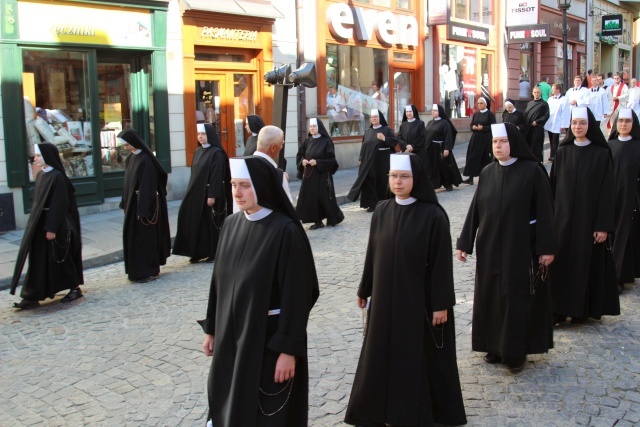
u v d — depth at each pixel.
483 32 22.03
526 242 4.87
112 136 12.39
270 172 3.37
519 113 14.41
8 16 10.48
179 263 8.90
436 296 3.96
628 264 6.84
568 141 6.02
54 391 4.99
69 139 11.58
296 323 3.28
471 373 5.01
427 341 4.05
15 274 6.90
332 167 10.57
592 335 5.77
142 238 7.84
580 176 5.86
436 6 19.41
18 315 6.81
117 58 12.37
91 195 11.86
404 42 18.69
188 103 13.05
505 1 23.92
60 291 7.29
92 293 7.51
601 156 5.81
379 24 17.77
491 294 4.96
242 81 14.43
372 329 4.06
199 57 13.48
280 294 3.31
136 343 5.91
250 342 3.26
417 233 4.00
